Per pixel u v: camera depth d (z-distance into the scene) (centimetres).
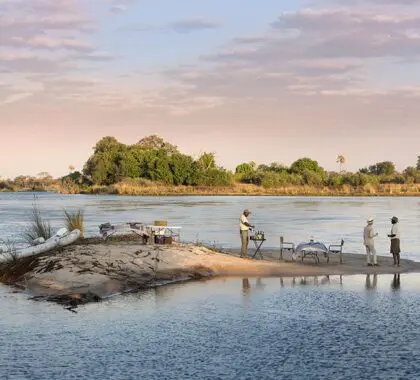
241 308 1603
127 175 13325
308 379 1070
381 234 3575
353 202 8012
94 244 2458
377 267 2262
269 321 1466
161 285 1930
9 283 1972
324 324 1436
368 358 1183
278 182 12838
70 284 1845
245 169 16075
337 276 2095
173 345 1270
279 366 1138
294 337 1327
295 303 1662
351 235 3494
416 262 2392
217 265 2205
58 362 1162
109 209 6106
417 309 1588
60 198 9875
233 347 1255
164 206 6744
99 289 1809
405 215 5241
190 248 2366
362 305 1636
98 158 13725
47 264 2034
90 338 1321
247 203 7625
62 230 2527
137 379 1071
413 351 1226
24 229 3809
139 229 2664
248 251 2669
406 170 14288
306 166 14138
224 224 4141
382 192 11438
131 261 2105
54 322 1455
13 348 1251
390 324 1434
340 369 1120
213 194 11619
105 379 1071
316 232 3659
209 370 1116
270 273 2142
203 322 1457
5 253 2248
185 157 13250
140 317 1505
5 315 1523
